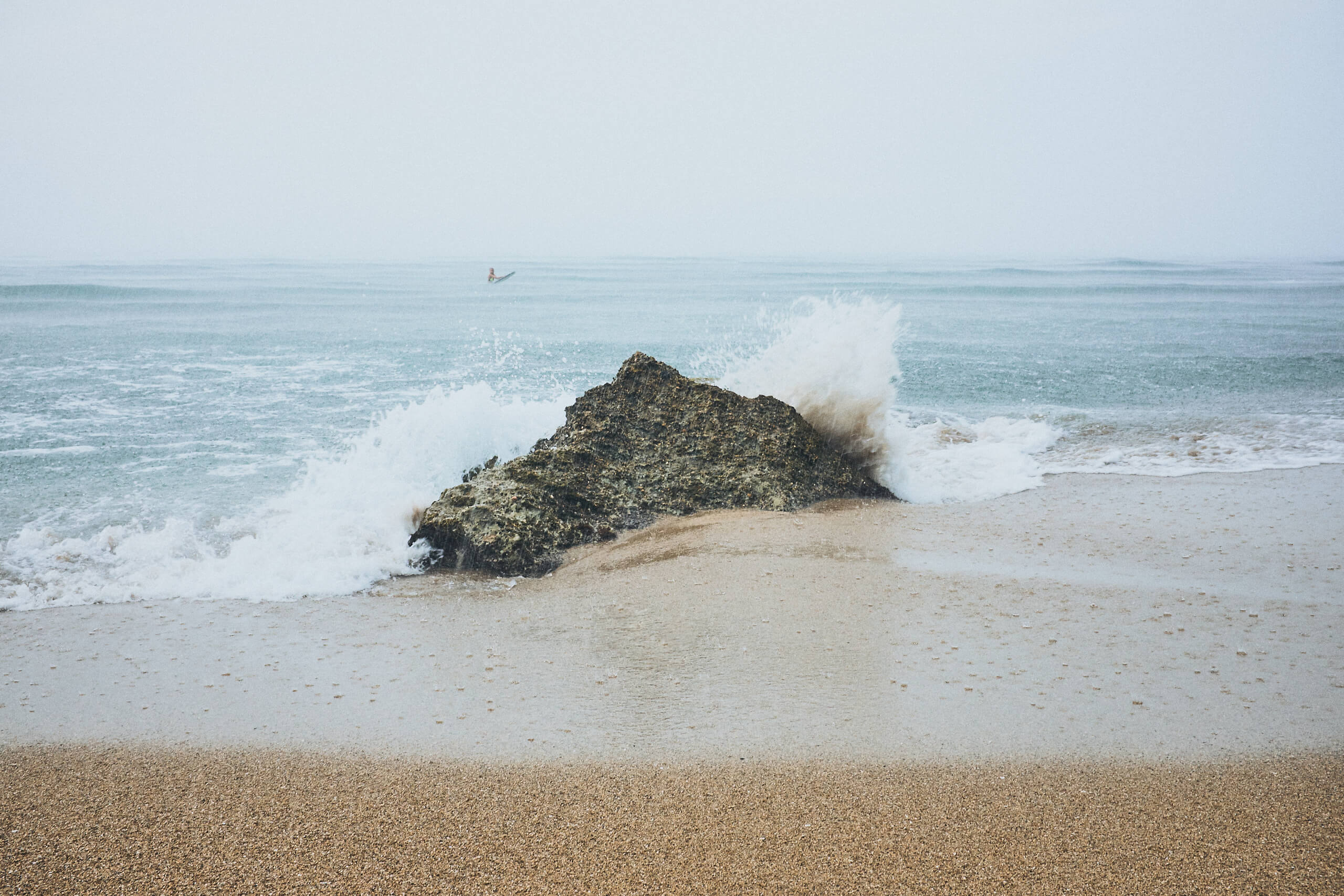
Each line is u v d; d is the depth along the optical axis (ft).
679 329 90.02
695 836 12.16
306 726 15.69
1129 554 24.12
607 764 14.10
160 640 19.85
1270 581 21.80
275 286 185.57
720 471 29.71
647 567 23.88
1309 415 42.42
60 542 26.14
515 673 17.72
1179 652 17.80
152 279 223.51
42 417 43.04
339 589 23.17
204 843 12.26
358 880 11.37
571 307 125.90
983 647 18.30
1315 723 14.84
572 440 29.94
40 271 277.44
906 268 326.24
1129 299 140.87
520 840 12.16
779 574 22.90
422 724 15.64
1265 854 11.59
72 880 11.46
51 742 15.23
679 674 17.42
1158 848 11.73
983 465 35.06
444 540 25.44
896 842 11.93
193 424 42.04
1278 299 139.33
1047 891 10.90
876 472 31.91
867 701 15.99
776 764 13.98
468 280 225.15
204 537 26.73
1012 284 191.83
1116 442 38.60
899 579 22.44
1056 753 14.12
